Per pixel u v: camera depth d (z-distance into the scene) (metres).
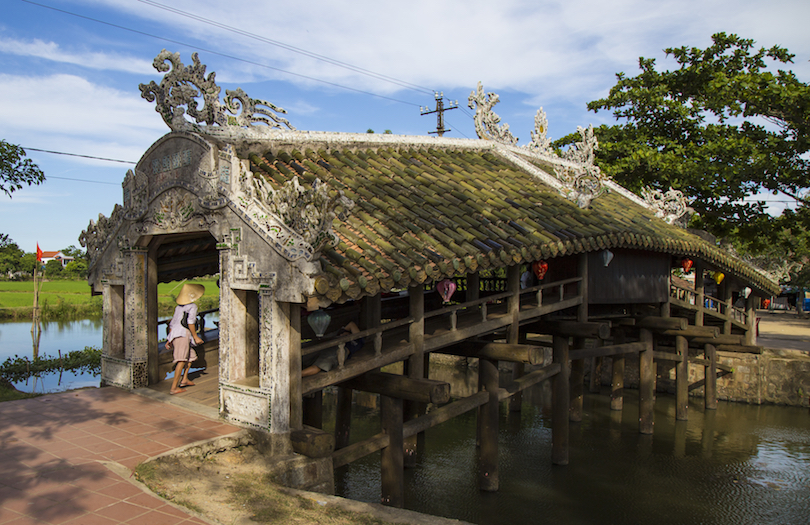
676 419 16.41
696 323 16.53
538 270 10.71
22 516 4.36
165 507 4.62
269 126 9.13
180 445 5.90
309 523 4.56
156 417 6.99
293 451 6.29
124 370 8.60
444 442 14.14
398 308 12.19
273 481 5.65
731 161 17.73
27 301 46.19
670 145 20.00
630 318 14.09
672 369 19.81
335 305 10.43
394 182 9.62
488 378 10.01
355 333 7.11
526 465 12.44
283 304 6.27
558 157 16.33
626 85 21.84
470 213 9.37
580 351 12.80
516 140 14.77
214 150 7.00
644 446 14.03
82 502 4.63
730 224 19.52
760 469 12.53
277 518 4.61
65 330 33.66
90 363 21.14
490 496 10.39
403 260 6.79
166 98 7.44
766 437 14.88
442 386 7.09
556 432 12.22
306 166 9.03
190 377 9.27
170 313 39.06
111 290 9.05
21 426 6.60
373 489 10.95
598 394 20.05
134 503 4.66
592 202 13.06
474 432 15.02
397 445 7.74
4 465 5.36
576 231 10.03
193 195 7.27
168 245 9.45
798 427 15.84
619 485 11.41
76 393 8.31
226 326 6.82
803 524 9.84
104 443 5.99
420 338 8.11
